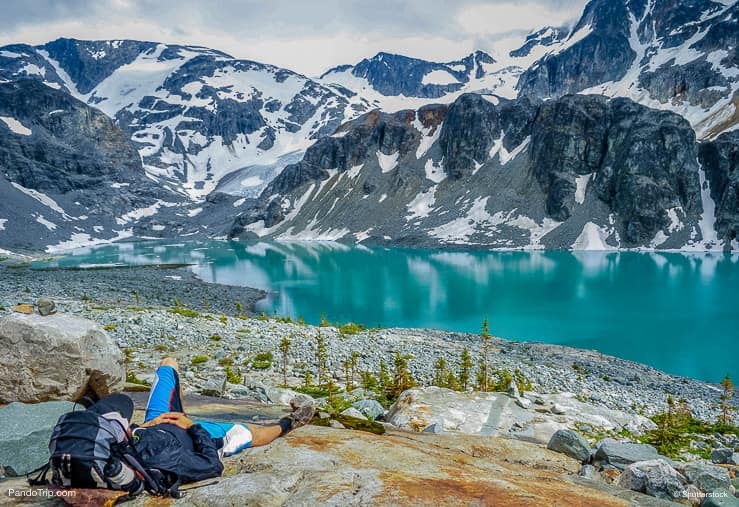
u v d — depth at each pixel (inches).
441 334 2866.6
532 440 660.1
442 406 741.9
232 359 1704.0
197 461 265.1
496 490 267.9
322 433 362.0
